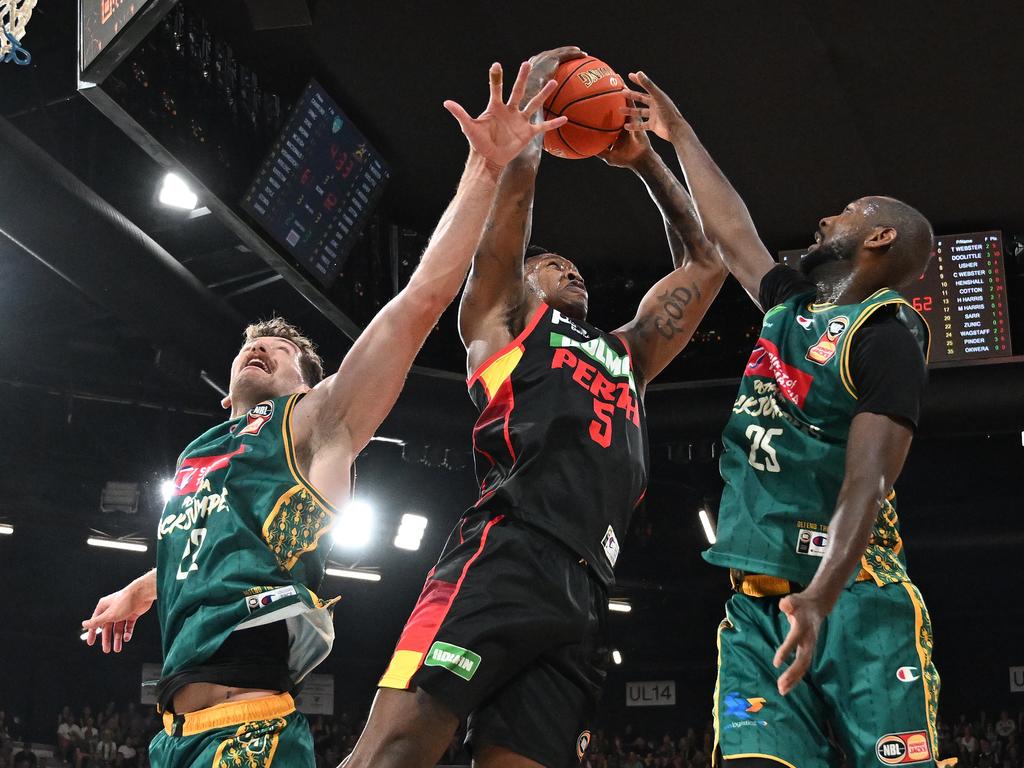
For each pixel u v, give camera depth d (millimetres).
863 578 2793
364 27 10047
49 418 14477
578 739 3033
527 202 3531
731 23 9867
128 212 10602
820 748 2730
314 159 10258
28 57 6742
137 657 18812
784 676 2369
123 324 12773
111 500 14625
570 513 3092
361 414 3430
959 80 10539
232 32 10016
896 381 2703
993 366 11969
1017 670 19562
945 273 11836
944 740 19031
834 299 3127
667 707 20391
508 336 3461
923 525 16641
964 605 19188
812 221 12383
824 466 2857
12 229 9328
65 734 17328
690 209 4012
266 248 10008
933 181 11859
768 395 3016
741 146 11391
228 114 9719
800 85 10523
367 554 17219
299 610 3217
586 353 3383
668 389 13055
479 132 3295
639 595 19516
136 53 8641
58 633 18203
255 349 3838
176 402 13961
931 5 9703
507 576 2967
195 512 3395
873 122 11086
